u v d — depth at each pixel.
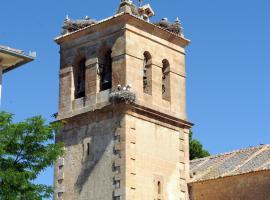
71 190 43.94
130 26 44.22
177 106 46.06
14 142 29.08
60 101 46.47
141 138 42.75
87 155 43.72
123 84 43.00
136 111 42.88
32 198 28.89
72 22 47.31
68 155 44.88
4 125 29.30
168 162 44.09
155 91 44.84
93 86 44.75
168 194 43.44
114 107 42.66
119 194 41.03
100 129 43.47
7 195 28.17
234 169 42.97
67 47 47.31
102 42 45.19
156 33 46.00
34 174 29.03
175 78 46.62
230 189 42.31
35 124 29.58
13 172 28.34
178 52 47.47
